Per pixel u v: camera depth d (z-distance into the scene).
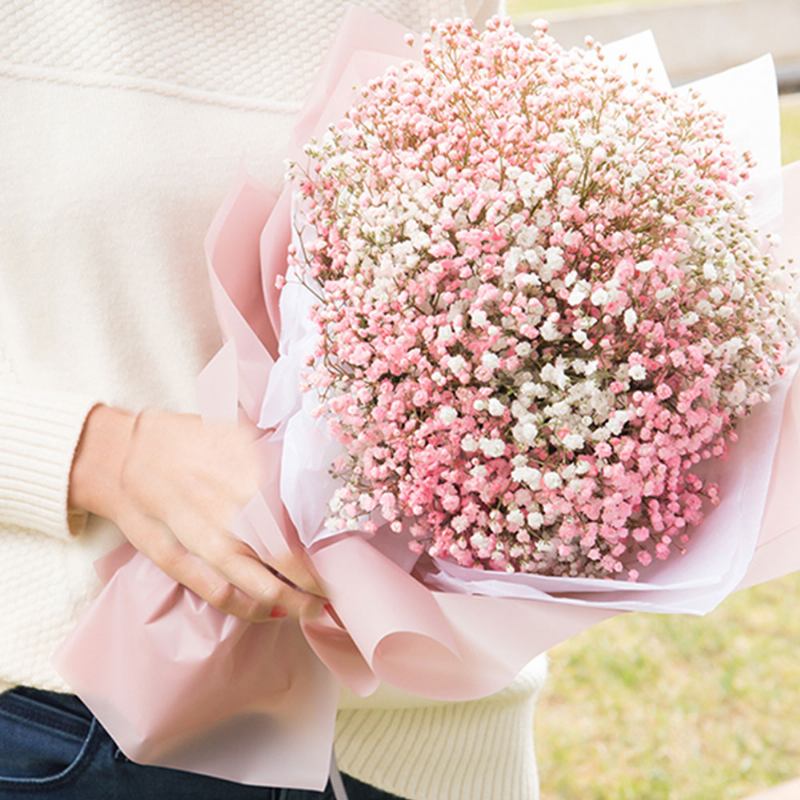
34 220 1.19
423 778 1.28
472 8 1.30
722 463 1.11
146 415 1.19
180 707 1.16
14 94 1.19
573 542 1.08
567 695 2.53
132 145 1.19
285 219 1.15
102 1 1.20
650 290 1.06
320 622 1.12
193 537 1.13
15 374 1.24
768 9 4.89
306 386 1.08
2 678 1.23
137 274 1.21
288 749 1.18
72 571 1.22
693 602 1.05
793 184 1.16
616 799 2.27
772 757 2.38
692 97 1.16
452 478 1.05
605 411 1.05
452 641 1.07
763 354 1.08
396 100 1.11
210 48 1.22
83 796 1.25
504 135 1.07
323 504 1.09
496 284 1.06
